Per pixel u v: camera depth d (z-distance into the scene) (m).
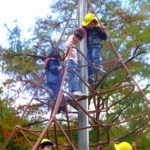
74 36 8.27
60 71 8.06
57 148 7.33
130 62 16.03
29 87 14.44
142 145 16.80
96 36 9.15
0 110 14.95
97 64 8.48
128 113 17.27
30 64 15.27
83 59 8.64
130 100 16.95
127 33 15.90
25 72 14.99
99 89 15.51
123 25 16.42
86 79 8.52
